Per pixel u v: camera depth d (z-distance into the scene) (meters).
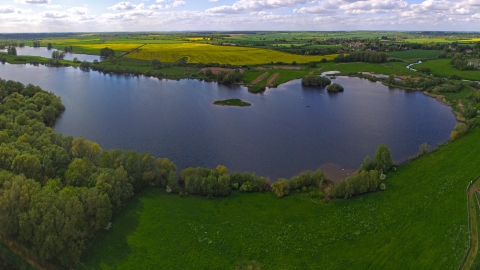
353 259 51.81
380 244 54.78
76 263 50.56
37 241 49.88
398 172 79.56
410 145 100.31
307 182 72.56
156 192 69.62
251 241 56.09
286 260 52.06
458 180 73.12
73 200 53.53
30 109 113.38
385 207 65.00
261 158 92.19
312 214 63.44
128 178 69.00
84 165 66.44
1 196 52.16
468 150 89.12
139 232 57.72
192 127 116.69
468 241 53.88
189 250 54.00
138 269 50.28
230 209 64.75
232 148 98.69
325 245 55.09
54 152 71.25
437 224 59.00
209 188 68.31
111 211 59.09
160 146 99.50
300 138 106.94
